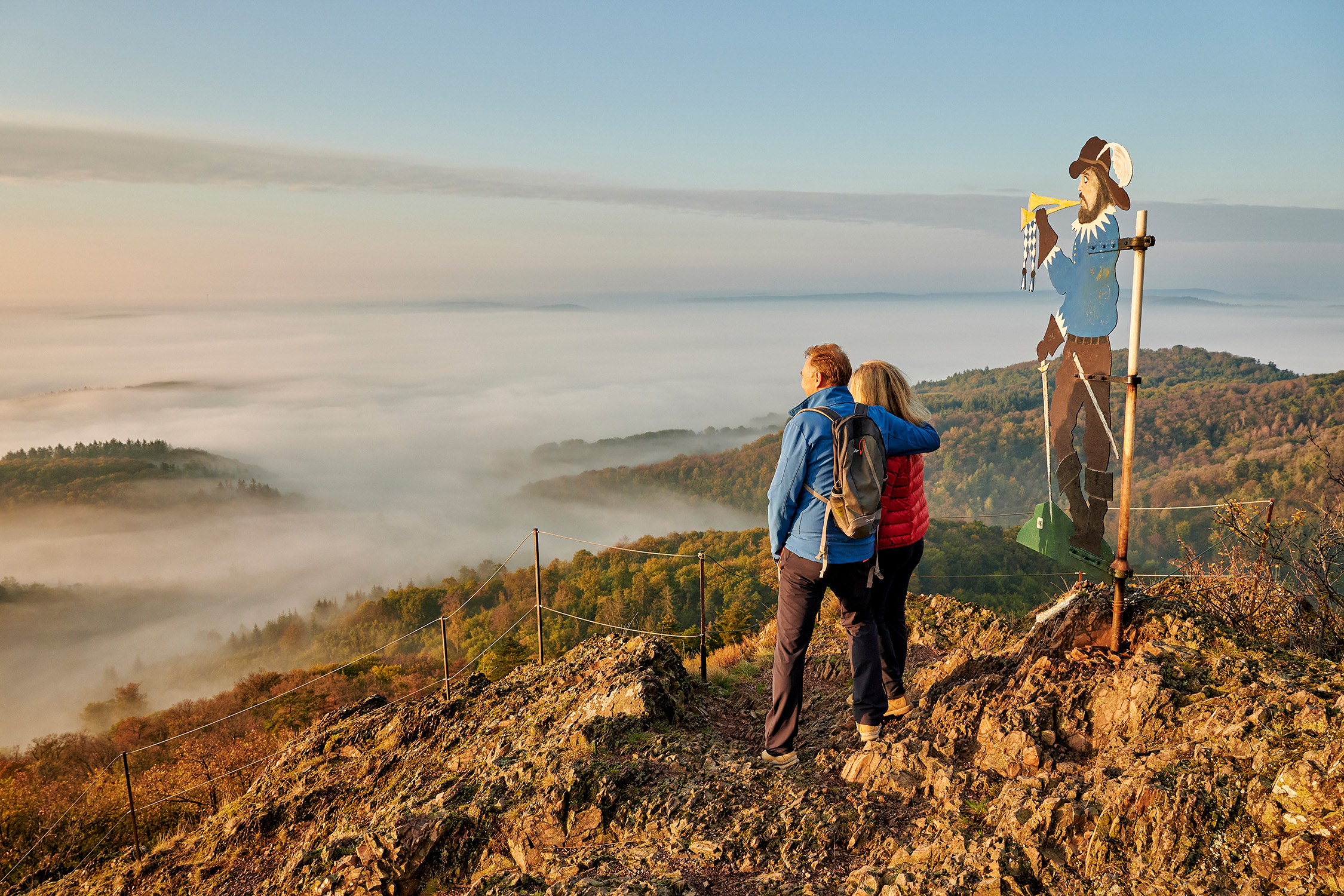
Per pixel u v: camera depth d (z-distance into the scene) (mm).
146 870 5141
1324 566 3586
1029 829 2355
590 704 4191
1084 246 3590
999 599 47031
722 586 67312
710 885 2578
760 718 4223
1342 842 1823
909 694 3801
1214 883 1927
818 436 2871
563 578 105625
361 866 3227
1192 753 2346
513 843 3170
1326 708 2254
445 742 5027
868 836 2680
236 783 11391
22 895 6074
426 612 114125
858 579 2988
